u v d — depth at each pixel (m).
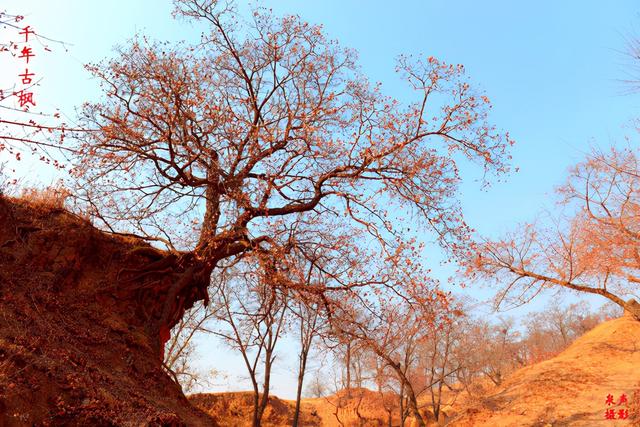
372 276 14.41
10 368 8.15
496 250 21.36
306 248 16.33
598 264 19.38
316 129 14.55
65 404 8.48
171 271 14.77
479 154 14.99
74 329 11.08
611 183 19.25
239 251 15.85
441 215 15.04
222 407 37.62
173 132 14.18
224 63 15.89
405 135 14.98
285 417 38.75
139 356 12.28
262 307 19.94
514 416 24.31
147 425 9.03
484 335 42.53
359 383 31.66
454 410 37.03
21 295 10.65
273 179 14.14
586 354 29.47
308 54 16.11
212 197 15.67
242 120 14.64
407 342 26.92
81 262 12.96
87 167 13.59
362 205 14.45
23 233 12.27
